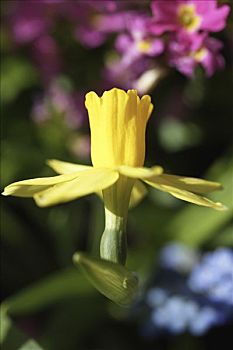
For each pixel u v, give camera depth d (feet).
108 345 1.65
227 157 1.63
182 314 1.51
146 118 1.04
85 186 0.97
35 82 1.96
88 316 1.63
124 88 1.73
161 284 1.57
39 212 1.80
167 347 1.66
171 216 1.66
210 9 1.37
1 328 1.31
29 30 1.89
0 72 1.96
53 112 1.87
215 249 1.63
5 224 1.78
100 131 1.03
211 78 1.74
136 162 1.03
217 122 1.81
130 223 1.70
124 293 0.98
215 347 1.61
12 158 1.82
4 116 1.91
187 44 1.37
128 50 1.52
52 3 1.84
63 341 1.62
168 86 1.78
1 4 2.02
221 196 1.55
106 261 0.97
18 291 1.77
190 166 1.80
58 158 1.84
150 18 1.50
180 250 1.60
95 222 1.72
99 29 1.75
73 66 1.88
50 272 1.80
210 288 1.53
